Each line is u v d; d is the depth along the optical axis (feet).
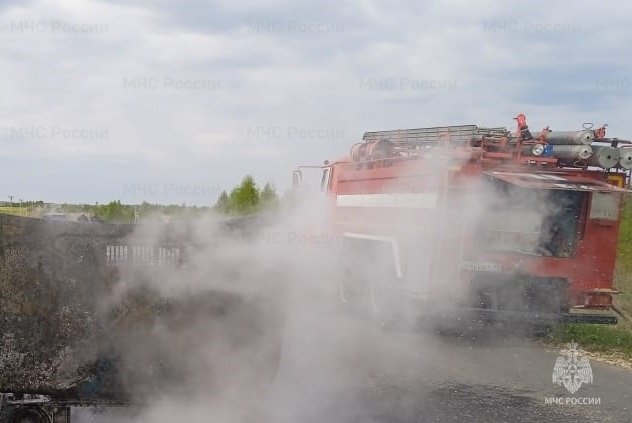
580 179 25.62
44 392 13.12
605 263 26.30
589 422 17.40
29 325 12.99
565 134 25.41
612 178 25.96
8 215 12.82
